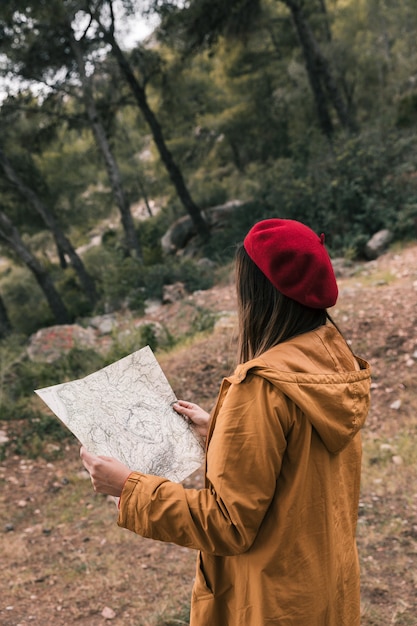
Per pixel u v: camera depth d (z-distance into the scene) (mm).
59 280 28484
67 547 4211
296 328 1249
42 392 1335
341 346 1296
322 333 1268
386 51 27906
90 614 3279
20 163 22172
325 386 1150
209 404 6570
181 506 1170
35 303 26672
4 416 6969
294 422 1135
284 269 1195
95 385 1423
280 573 1194
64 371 8648
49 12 15016
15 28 15898
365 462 4680
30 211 22734
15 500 5191
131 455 1335
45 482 5535
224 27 16953
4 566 3990
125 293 14680
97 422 1341
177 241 20750
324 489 1205
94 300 22125
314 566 1213
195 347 8086
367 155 12883
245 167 29047
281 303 1241
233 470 1127
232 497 1123
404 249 11062
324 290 1215
